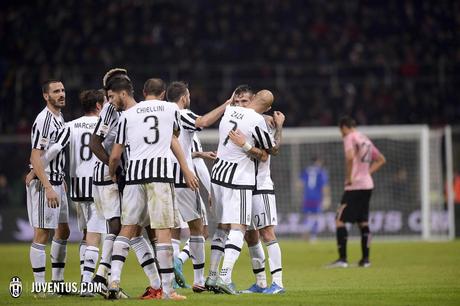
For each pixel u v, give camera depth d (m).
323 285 37.06
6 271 48.75
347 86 102.69
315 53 108.81
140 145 29.61
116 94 30.44
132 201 29.69
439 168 82.94
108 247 31.42
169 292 29.64
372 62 105.00
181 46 108.38
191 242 33.97
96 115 34.56
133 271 47.97
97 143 31.33
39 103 96.62
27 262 54.97
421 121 100.31
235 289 34.81
